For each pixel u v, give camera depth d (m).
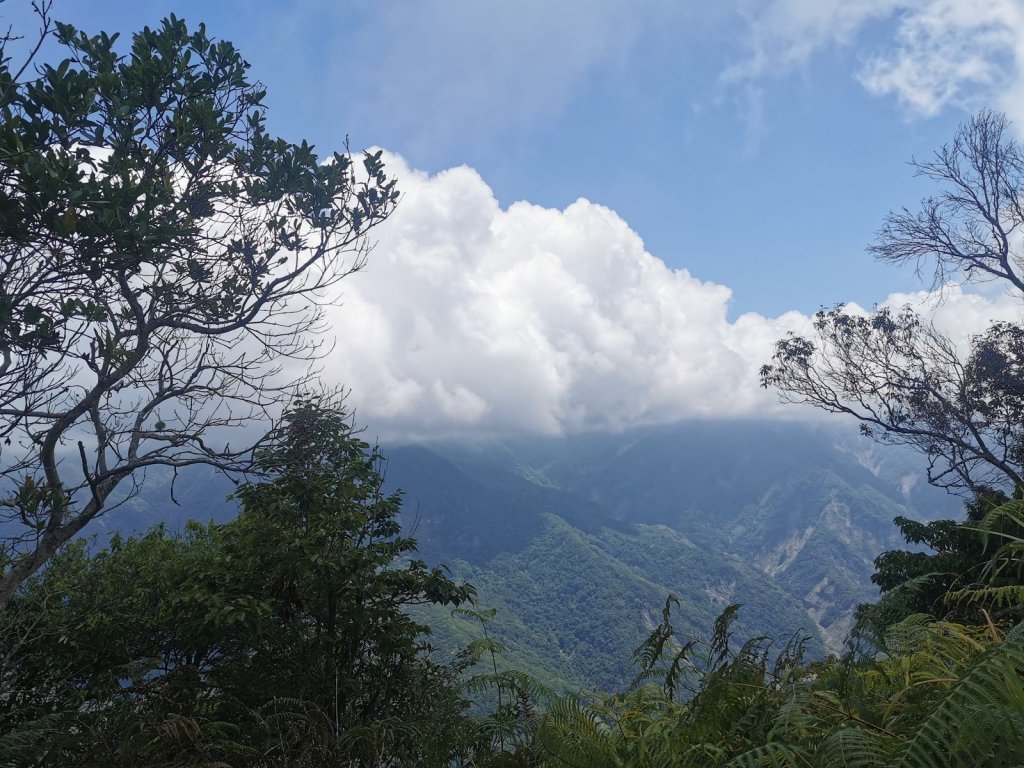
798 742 1.91
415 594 10.55
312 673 8.66
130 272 6.21
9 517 5.71
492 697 3.67
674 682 2.75
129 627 10.60
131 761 3.88
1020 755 1.33
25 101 5.84
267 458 7.87
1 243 5.29
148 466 7.11
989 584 2.42
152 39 7.16
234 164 7.97
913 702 1.98
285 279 7.94
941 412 18.14
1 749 3.77
